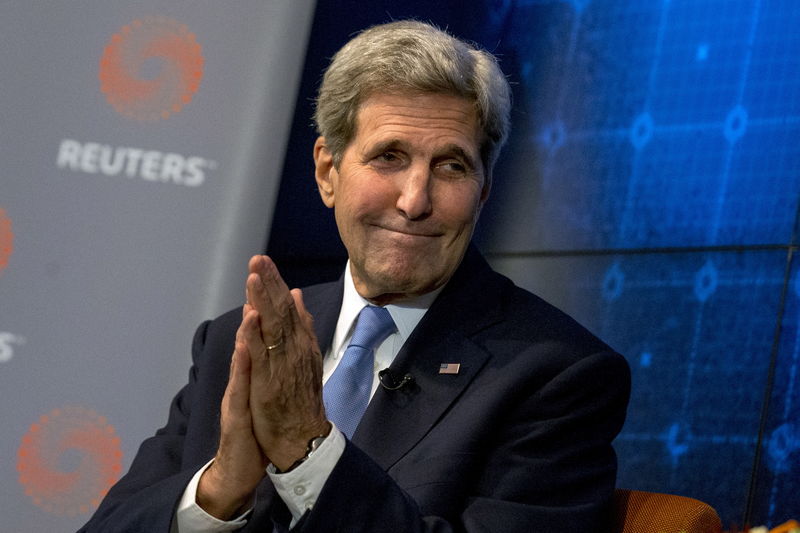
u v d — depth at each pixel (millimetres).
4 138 11234
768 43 11773
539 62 13250
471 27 13719
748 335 11312
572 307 12438
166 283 11117
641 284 12078
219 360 7480
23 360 11000
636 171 12375
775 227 11422
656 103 12367
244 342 5652
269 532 6145
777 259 11320
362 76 6809
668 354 11727
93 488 10867
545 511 6395
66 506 10852
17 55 11352
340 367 7027
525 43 13383
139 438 10930
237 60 11414
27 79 11328
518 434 6652
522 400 6730
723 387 11320
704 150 11977
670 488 11359
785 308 11164
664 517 6605
